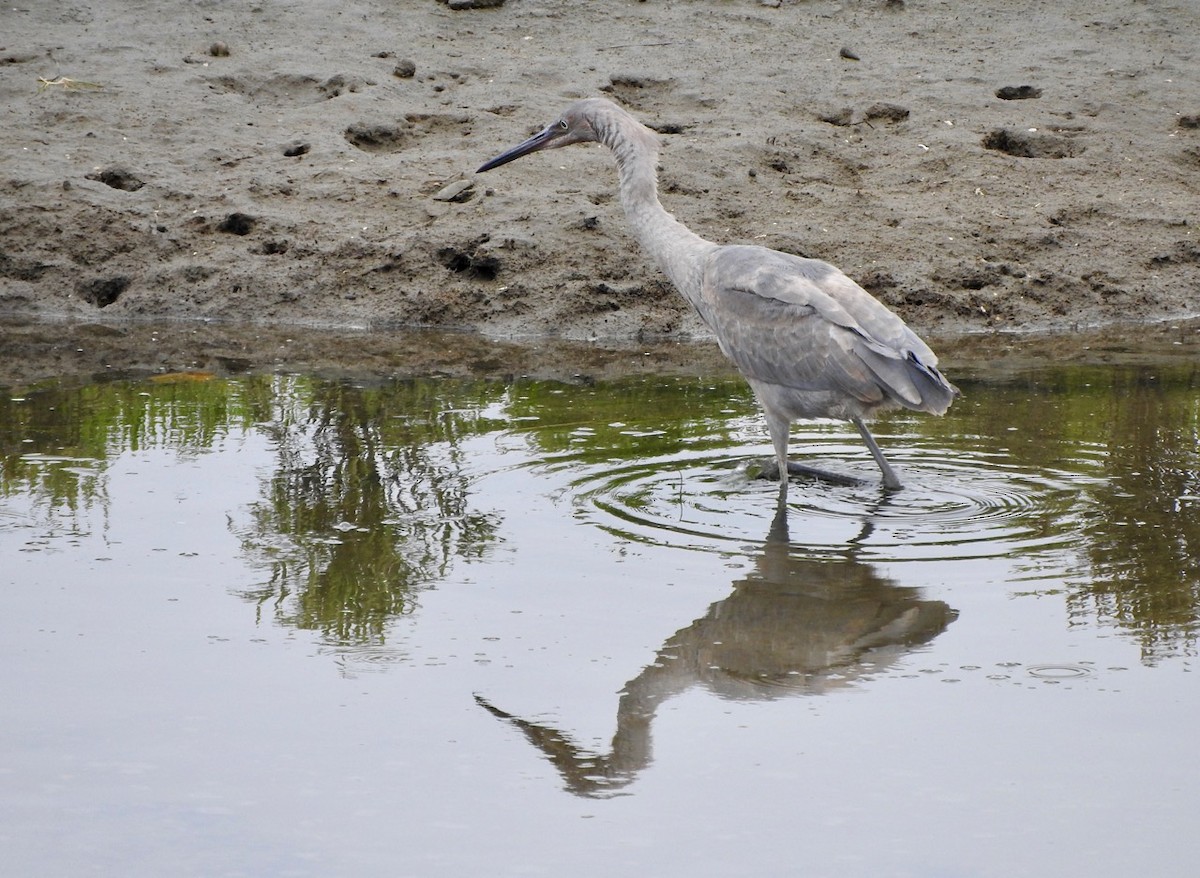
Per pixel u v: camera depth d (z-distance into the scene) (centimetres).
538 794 700
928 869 636
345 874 635
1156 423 1320
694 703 792
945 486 1151
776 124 2178
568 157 2070
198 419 1351
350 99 2202
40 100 2162
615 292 1797
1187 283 1866
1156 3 2639
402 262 1852
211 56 2342
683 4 2620
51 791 702
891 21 2592
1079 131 2200
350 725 766
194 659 841
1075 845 652
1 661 838
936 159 2102
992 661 837
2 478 1170
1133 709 777
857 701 793
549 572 970
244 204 1947
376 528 1054
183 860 645
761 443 1276
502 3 2580
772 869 637
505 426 1327
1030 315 1794
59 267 1864
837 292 1165
